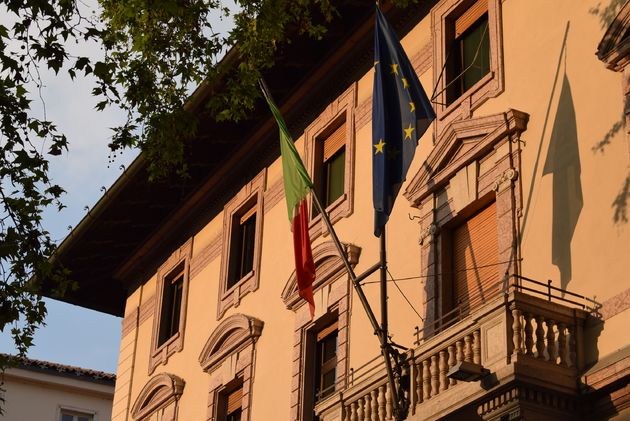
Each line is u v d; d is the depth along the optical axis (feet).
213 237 79.71
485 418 42.22
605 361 42.09
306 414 61.67
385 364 47.98
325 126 68.18
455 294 52.90
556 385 41.68
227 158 77.82
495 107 53.42
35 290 50.72
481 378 42.14
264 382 66.44
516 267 48.60
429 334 49.75
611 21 48.47
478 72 56.54
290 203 58.59
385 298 49.37
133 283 91.97
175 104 54.29
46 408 115.24
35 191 50.08
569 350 43.04
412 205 57.00
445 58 58.23
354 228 62.08
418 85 51.55
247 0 56.75
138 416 82.17
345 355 58.90
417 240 56.18
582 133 47.80
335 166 67.31
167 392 77.77
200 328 77.20
